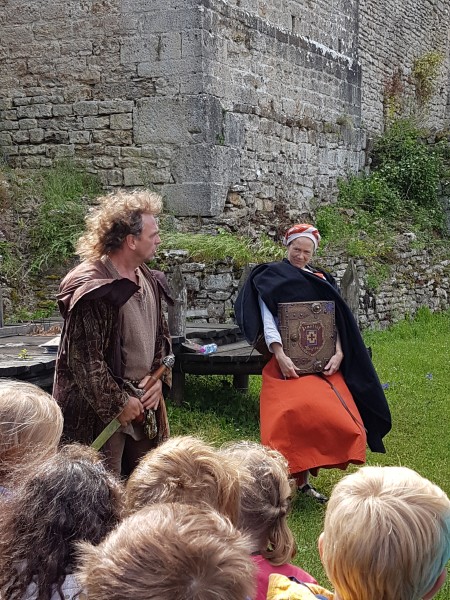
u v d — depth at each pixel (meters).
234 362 6.23
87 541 1.94
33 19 11.18
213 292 9.41
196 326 7.52
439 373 8.41
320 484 5.13
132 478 2.37
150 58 10.59
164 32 10.49
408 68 18.42
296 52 12.63
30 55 11.24
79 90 11.02
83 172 11.02
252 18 11.42
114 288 3.45
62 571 1.91
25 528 1.96
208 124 10.45
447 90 20.89
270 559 2.49
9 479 2.33
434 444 5.96
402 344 10.29
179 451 2.37
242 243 10.05
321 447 4.53
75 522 1.96
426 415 6.73
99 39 10.86
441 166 15.70
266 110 11.88
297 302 4.77
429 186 15.27
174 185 10.61
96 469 2.11
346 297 7.30
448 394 7.50
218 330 7.05
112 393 3.45
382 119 17.02
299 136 12.85
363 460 4.54
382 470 2.12
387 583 1.91
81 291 3.41
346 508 1.98
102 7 10.79
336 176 14.16
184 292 6.42
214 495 2.28
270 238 11.69
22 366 4.57
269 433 4.55
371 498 1.98
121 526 1.69
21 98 11.33
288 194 12.56
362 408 4.82
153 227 3.64
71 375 3.54
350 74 14.49
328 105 13.78
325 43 13.59
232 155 10.96
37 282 10.00
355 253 11.79
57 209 10.27
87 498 2.00
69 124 11.09
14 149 11.38
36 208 10.38
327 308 4.79
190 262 9.41
